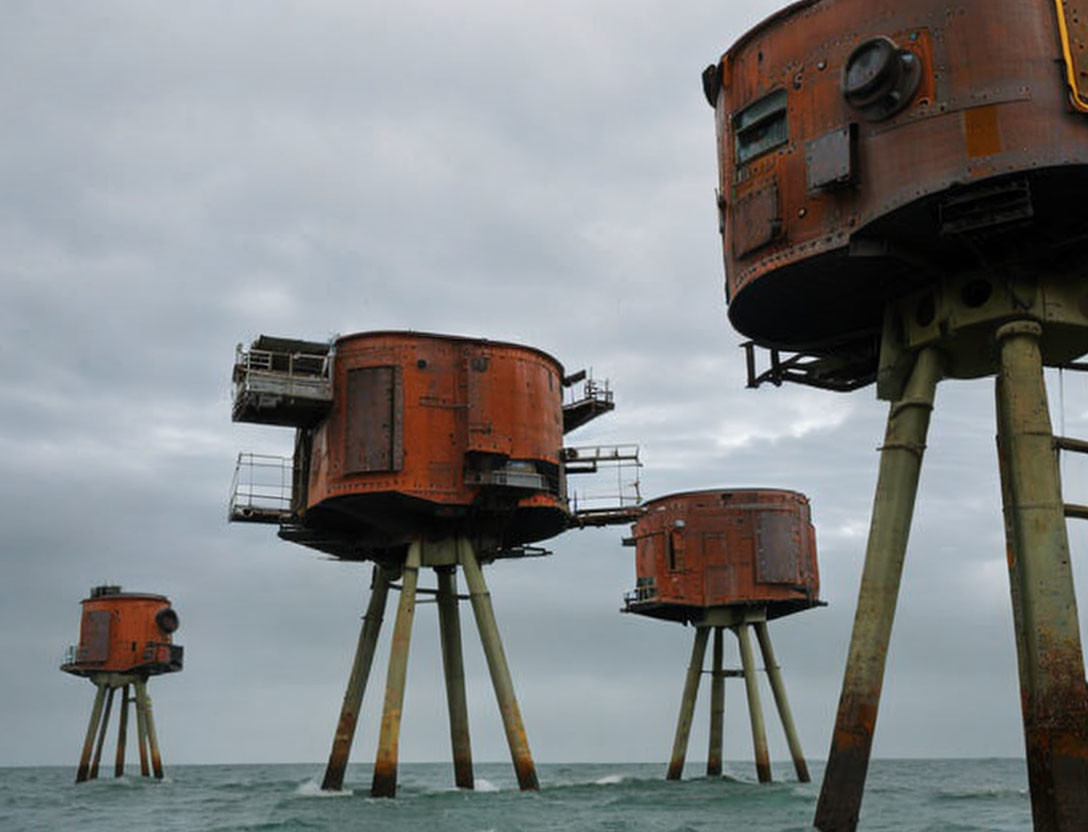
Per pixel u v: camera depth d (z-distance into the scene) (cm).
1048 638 1788
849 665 1992
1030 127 1914
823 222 2098
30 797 5925
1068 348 2117
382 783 3975
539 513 4256
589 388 4638
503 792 4650
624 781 6259
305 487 4256
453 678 4716
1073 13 1977
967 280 2045
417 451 3912
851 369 2583
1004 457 2038
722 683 6225
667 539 5509
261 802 4966
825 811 1947
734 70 2339
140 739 7356
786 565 5366
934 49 1997
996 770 12838
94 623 6838
